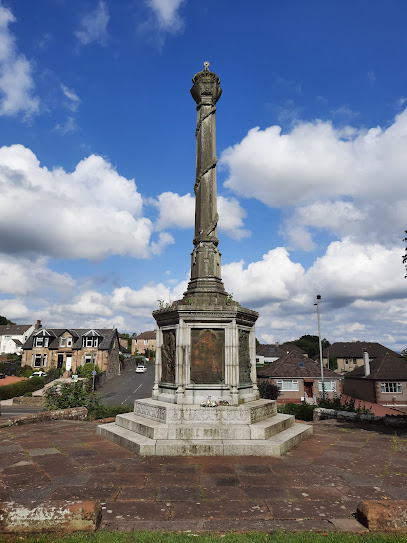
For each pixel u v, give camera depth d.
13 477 7.15
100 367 59.09
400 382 46.06
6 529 4.64
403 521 4.88
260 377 46.66
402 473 7.48
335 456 8.71
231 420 9.71
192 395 10.32
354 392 51.09
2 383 46.53
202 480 7.00
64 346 59.91
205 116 12.89
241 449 8.77
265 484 6.81
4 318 103.75
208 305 10.56
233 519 5.33
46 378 47.94
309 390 45.59
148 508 5.73
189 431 9.26
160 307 11.70
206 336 10.63
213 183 12.55
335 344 83.62
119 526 5.04
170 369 10.91
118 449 9.21
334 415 14.50
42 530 4.68
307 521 5.26
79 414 14.15
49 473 7.39
